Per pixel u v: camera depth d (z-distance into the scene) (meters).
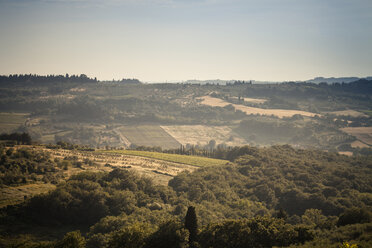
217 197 119.12
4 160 117.62
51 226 86.25
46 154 140.62
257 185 132.88
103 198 96.25
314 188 126.19
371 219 77.12
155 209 101.25
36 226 84.12
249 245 63.41
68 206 90.94
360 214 80.00
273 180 136.88
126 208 96.12
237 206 113.44
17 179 106.44
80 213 91.75
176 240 66.44
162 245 66.06
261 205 117.00
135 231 68.06
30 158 125.94
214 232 66.56
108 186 107.38
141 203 103.81
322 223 83.88
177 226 69.12
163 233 67.81
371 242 55.09
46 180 109.56
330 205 111.44
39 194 91.62
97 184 104.19
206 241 65.88
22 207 87.62
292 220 98.12
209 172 139.50
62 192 93.00
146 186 115.50
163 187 116.81
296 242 64.12
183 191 118.94
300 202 116.19
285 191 124.00
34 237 78.62
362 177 141.38
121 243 66.50
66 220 89.75
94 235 77.75
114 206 95.81
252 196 123.81
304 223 95.12
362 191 131.12
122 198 98.56
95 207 92.75
